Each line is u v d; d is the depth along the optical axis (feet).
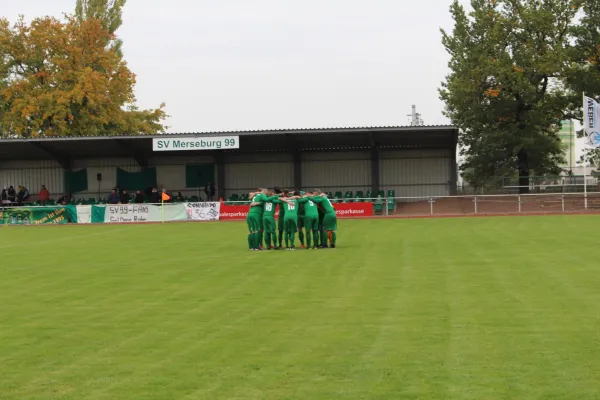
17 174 158.61
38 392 26.45
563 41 153.79
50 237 100.94
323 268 57.67
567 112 159.94
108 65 184.65
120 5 208.13
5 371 29.37
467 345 31.42
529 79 153.17
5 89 177.58
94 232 108.68
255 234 74.23
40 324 38.42
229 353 31.22
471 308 39.40
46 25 180.96
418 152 145.18
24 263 67.62
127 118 192.95
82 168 155.63
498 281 48.34
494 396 24.68
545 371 27.40
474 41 159.63
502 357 29.43
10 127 177.88
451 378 26.78
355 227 102.63
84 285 52.29
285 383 26.73
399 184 145.79
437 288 46.16
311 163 148.97
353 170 147.84
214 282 52.03
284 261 63.41
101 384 27.25
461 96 154.40
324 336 33.78
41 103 175.83
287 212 73.51
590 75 148.25
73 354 31.89
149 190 147.13
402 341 32.40
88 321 38.96
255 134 129.90
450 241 77.25
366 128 127.95
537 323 35.40
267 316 38.86
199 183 152.56
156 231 107.04
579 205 126.82
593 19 146.92
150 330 36.29
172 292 48.01
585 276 49.62
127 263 65.57
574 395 24.64
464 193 162.09
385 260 61.77
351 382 26.66
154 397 25.52
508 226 96.22
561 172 171.53
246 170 150.92
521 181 155.63
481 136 158.30
